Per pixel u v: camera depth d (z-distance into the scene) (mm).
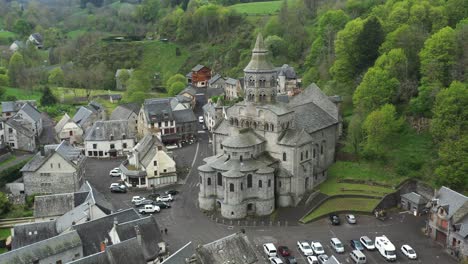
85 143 172875
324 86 185625
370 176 137125
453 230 104938
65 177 137500
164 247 99188
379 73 148875
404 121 150375
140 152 148375
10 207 128375
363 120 148875
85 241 97000
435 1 191125
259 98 129125
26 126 172000
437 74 147375
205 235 112875
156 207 125625
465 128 126312
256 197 122438
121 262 84938
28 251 89812
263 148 128375
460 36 149625
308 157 128625
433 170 132875
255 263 86125
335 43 185250
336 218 118625
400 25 174375
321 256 100875
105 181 148500
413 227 117688
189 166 159250
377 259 103250
